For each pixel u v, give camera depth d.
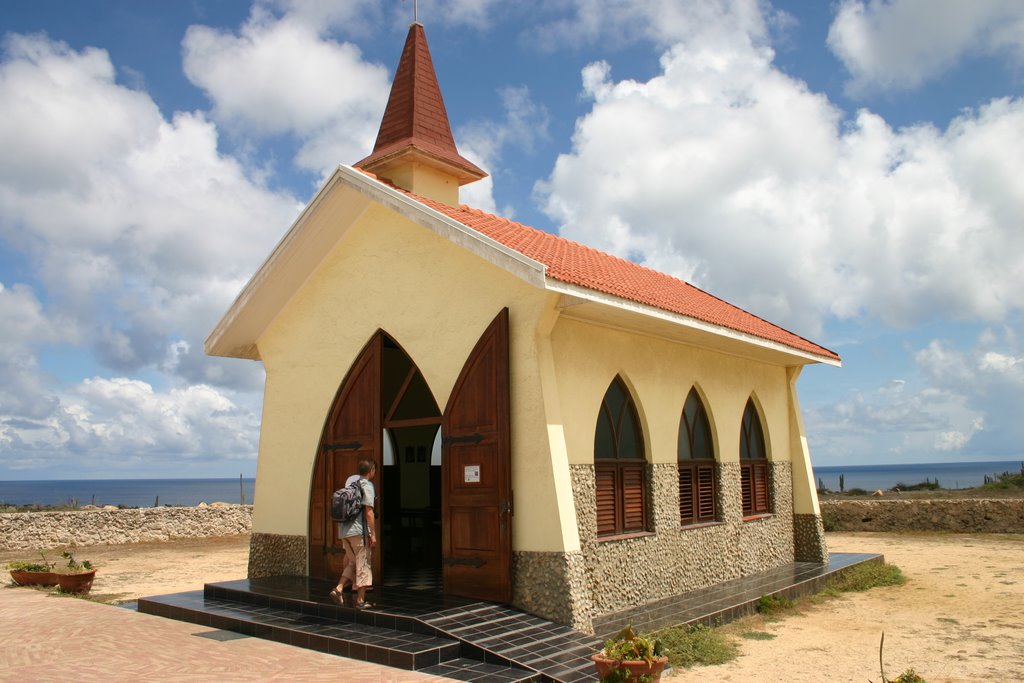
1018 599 12.70
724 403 13.95
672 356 12.55
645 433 11.70
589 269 10.84
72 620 10.57
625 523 11.13
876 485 139.00
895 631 10.41
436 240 10.80
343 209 11.45
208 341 12.78
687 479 12.85
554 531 9.10
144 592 14.59
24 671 7.83
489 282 10.11
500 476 9.57
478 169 13.77
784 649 9.36
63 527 22.89
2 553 21.31
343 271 12.03
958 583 14.43
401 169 13.30
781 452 15.85
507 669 7.59
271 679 7.36
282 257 11.77
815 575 13.73
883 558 16.36
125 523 24.12
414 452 16.02
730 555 13.37
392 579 11.52
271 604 10.28
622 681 6.79
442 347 10.54
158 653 8.52
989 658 8.94
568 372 10.19
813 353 15.43
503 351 9.71
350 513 9.44
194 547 23.22
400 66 14.12
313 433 12.17
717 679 8.08
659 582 11.39
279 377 12.85
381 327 11.36
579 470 10.10
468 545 9.88
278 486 12.57
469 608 9.20
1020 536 22.03
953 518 23.47
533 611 9.16
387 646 7.98
